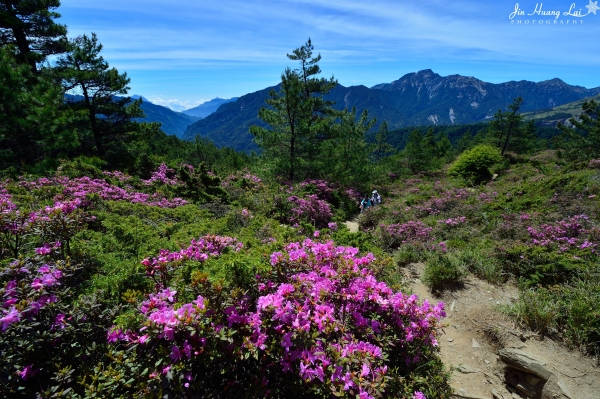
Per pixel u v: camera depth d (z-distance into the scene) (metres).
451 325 4.82
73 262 3.66
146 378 2.25
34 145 13.43
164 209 8.73
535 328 4.35
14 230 3.67
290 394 2.44
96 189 9.76
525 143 42.12
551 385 3.55
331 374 2.35
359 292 3.01
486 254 6.50
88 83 17.64
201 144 42.38
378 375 2.40
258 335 2.40
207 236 4.37
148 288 3.41
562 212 8.69
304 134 17.36
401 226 9.20
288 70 16.53
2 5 16.95
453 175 25.25
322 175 18.83
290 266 3.28
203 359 2.19
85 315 2.63
